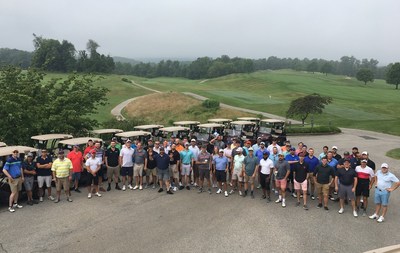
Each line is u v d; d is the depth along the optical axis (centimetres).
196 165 1464
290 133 3425
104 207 1180
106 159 1364
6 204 1197
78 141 1491
